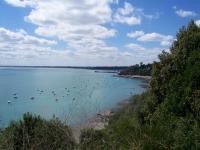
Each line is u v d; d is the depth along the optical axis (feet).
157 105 24.07
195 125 16.98
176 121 18.72
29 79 364.17
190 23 24.54
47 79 353.31
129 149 17.07
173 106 20.27
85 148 18.34
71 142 19.52
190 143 16.19
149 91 25.58
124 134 19.10
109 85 206.59
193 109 18.75
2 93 174.40
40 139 19.20
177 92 20.65
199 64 20.57
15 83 282.97
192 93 19.53
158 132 17.90
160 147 16.87
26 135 19.29
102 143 18.61
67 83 203.92
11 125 21.48
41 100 116.06
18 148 18.86
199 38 22.90
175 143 16.61
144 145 17.02
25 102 111.96
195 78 20.18
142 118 24.75
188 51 22.85
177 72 22.70
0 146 18.12
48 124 20.53
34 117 22.67
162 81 23.99
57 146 19.06
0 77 432.66
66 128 20.22
